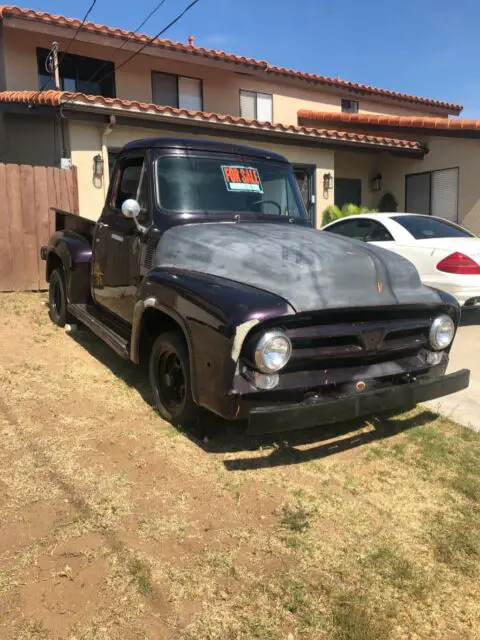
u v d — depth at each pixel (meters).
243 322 2.96
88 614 2.27
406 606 2.38
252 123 11.49
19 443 3.70
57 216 6.89
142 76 14.57
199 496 3.15
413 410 4.52
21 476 3.28
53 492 3.13
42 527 2.81
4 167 8.05
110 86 14.13
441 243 6.83
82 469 3.39
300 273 3.24
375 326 3.37
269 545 2.74
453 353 6.09
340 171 15.27
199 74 15.45
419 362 3.70
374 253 3.65
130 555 2.62
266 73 15.90
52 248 6.47
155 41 13.17
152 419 4.12
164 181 4.34
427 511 3.09
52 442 3.72
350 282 3.34
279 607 2.34
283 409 2.99
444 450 3.79
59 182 8.52
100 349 5.82
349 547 2.76
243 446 3.77
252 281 3.30
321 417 3.11
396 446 3.84
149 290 3.82
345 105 18.66
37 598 2.34
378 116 14.73
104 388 4.73
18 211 8.23
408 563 2.64
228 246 3.67
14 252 8.27
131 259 4.50
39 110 9.98
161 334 3.96
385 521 2.98
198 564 2.59
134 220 4.27
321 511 3.05
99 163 10.24
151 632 2.19
